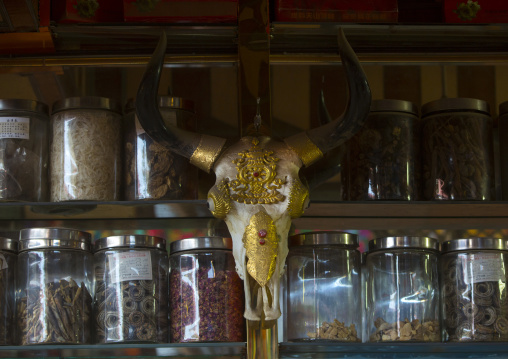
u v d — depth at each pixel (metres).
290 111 2.02
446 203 1.66
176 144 1.49
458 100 1.75
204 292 1.59
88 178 1.65
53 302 1.56
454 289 1.63
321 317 1.62
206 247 1.61
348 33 1.81
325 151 1.50
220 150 1.49
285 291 1.73
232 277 1.62
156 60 1.47
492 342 1.57
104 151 1.68
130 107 1.73
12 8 1.68
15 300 1.63
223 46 1.87
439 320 1.66
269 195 1.44
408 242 1.64
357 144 1.75
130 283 1.59
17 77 1.96
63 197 1.65
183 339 1.58
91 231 1.89
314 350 1.69
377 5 1.76
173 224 1.91
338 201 1.64
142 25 1.75
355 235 1.67
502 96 2.05
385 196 1.70
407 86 2.04
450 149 1.73
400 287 1.63
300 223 1.88
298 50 1.90
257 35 1.71
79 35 1.79
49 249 1.59
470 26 1.79
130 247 1.61
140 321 1.57
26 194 1.67
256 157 1.47
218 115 2.00
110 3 1.80
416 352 1.81
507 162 1.82
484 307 1.59
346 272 1.65
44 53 1.87
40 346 1.54
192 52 1.89
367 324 1.68
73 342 1.56
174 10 1.75
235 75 2.01
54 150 1.69
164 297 1.63
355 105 1.45
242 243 1.42
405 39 1.86
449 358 1.83
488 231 1.94
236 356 1.79
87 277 1.64
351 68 1.45
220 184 1.46
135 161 1.69
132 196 1.68
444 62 1.93
